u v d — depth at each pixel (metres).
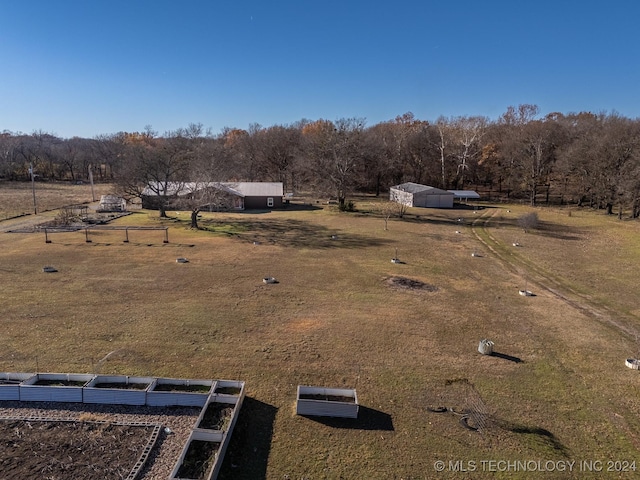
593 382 11.83
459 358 13.04
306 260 24.67
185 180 42.69
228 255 25.30
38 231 30.98
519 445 9.14
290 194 57.88
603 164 44.44
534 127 58.25
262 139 68.38
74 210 41.12
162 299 17.27
